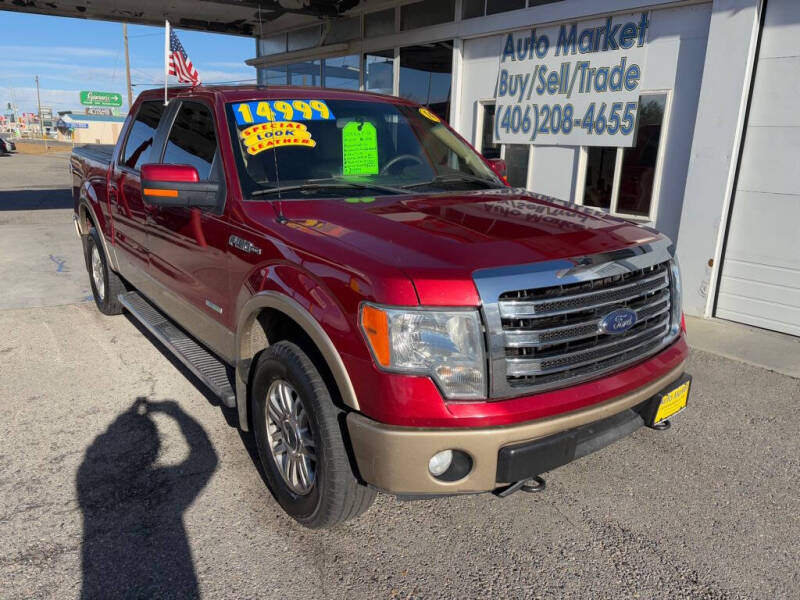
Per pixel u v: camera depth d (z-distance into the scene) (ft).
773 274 19.12
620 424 8.87
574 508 10.20
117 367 15.69
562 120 24.95
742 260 19.77
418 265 7.67
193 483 10.68
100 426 12.64
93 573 8.51
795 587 8.49
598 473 11.28
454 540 9.36
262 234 9.62
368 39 34.99
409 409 7.40
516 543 9.31
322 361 8.59
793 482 11.06
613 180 23.66
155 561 8.77
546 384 7.96
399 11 32.78
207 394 14.19
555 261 7.98
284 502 9.62
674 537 9.50
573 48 24.09
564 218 9.84
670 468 11.47
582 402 8.05
